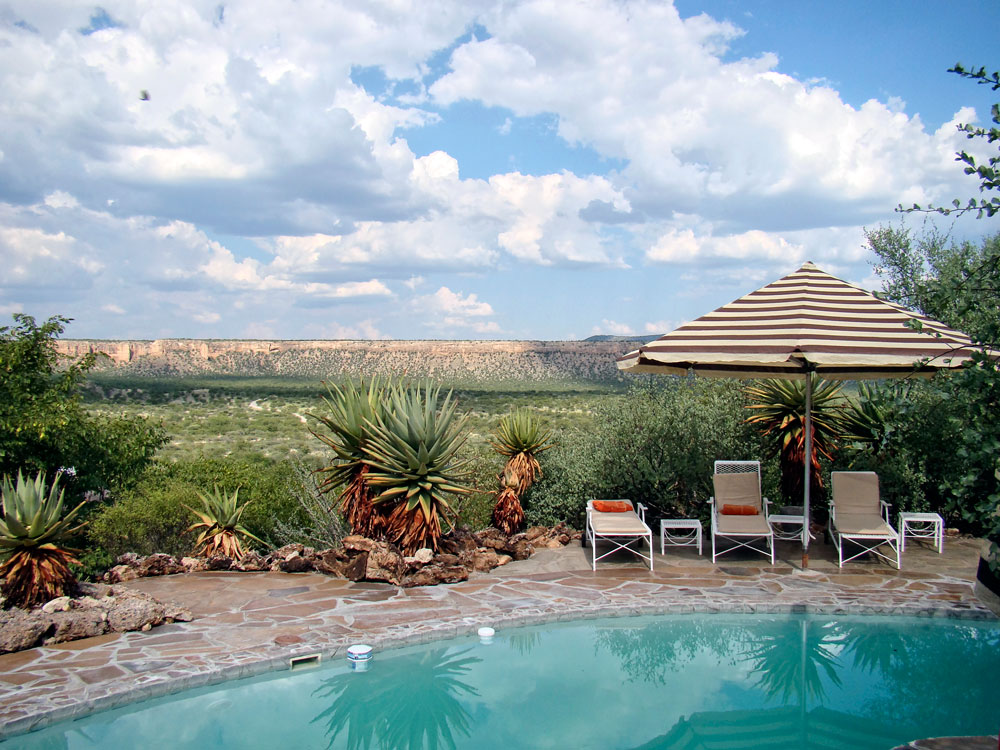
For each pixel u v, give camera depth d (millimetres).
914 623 7629
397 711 5883
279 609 7895
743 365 9211
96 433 14586
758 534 9469
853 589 8375
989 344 3732
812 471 11266
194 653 6570
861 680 6375
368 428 9641
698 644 7219
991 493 3598
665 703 5996
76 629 6934
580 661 6867
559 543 10828
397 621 7469
